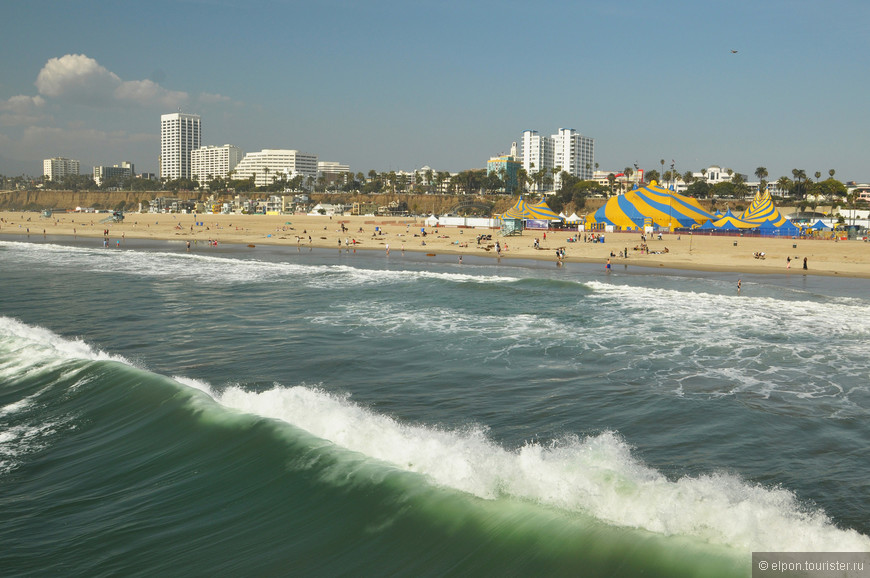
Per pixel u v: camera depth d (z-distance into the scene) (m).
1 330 25.20
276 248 86.62
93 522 10.70
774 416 16.69
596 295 38.62
